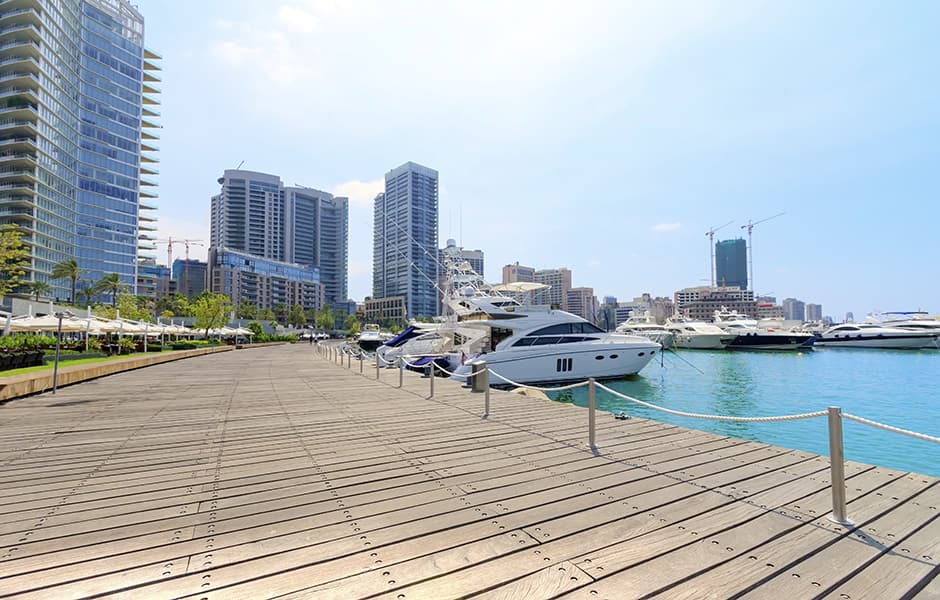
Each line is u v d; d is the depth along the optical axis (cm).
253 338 7744
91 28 10419
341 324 17575
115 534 361
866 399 2339
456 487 473
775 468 533
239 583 290
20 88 8662
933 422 1819
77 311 3522
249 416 893
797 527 375
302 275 17862
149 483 489
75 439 698
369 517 396
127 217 10969
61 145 9469
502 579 296
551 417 870
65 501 436
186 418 873
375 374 1839
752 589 287
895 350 6241
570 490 463
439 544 344
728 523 382
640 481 490
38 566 310
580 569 309
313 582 291
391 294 13288
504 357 2178
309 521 388
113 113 10812
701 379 3133
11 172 8356
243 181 18175
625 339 2514
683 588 287
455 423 816
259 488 473
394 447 643
